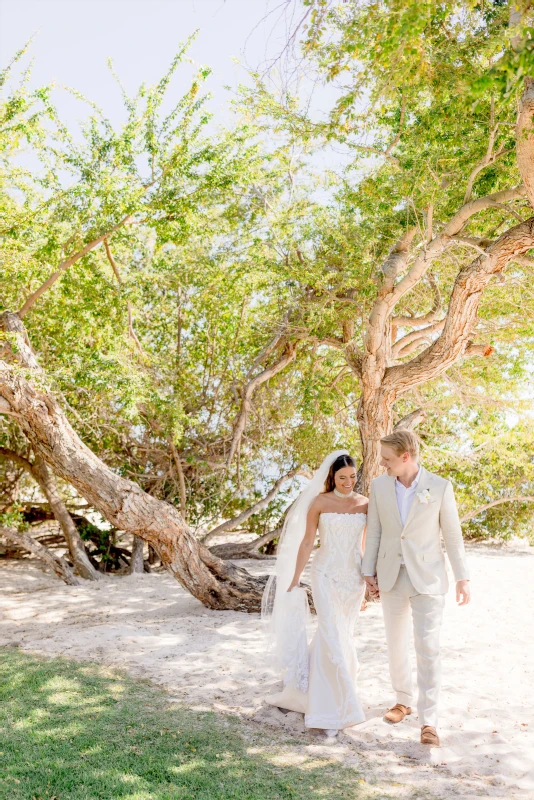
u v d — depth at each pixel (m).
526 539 15.54
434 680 4.49
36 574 11.67
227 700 5.20
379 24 5.02
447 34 6.25
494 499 14.68
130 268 12.23
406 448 4.72
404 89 6.34
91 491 7.83
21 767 3.95
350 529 4.93
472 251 10.27
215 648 6.67
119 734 4.44
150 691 5.34
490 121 7.54
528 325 11.23
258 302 12.81
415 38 4.87
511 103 7.21
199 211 9.67
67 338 10.50
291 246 10.88
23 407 7.77
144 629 7.50
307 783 3.87
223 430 13.41
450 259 10.46
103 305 10.61
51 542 13.93
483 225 9.67
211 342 12.88
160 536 8.06
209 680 5.67
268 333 12.37
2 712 4.78
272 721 4.77
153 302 12.98
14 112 8.18
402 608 4.72
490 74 3.49
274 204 11.12
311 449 13.42
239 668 6.02
